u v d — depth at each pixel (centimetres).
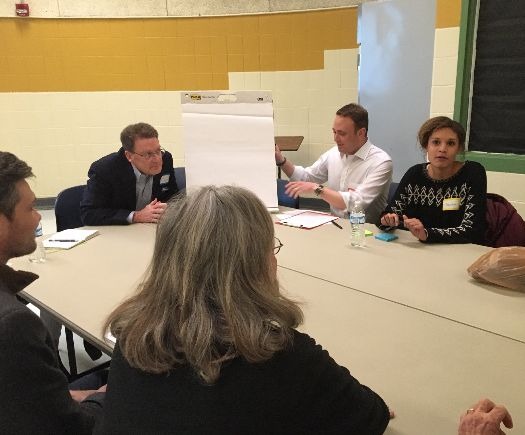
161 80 507
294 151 493
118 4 485
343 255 198
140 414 73
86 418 103
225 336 73
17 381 91
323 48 478
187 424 70
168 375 73
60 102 505
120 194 261
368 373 116
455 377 113
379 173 269
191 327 73
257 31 491
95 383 153
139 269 188
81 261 199
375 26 419
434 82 338
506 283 160
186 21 493
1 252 115
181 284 76
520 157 311
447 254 195
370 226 238
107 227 249
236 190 83
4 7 469
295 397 73
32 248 121
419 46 392
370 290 163
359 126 270
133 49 498
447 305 150
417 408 103
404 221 209
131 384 75
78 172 525
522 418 98
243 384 71
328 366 79
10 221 112
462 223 212
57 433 97
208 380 70
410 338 131
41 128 509
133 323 79
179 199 84
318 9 469
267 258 80
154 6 488
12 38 481
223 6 488
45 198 527
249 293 77
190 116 256
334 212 291
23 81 494
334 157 300
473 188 216
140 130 250
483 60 318
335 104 488
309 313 147
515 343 127
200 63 504
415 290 162
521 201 316
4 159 113
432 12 379
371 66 430
